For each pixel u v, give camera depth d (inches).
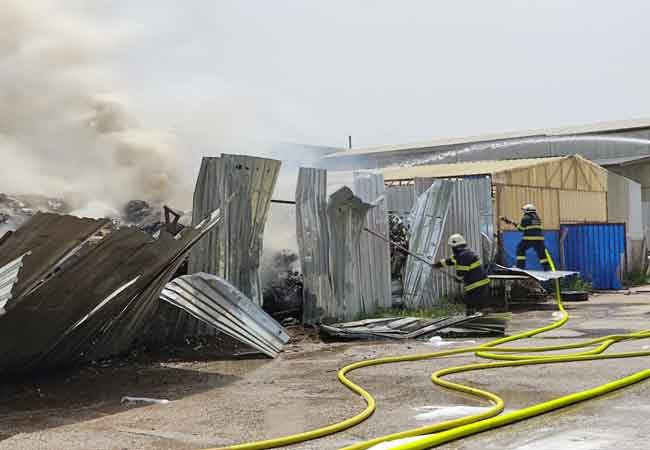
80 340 340.8
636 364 357.4
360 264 541.0
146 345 401.4
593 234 824.9
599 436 229.9
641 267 994.7
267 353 398.0
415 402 285.4
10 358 312.7
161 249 322.7
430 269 613.6
